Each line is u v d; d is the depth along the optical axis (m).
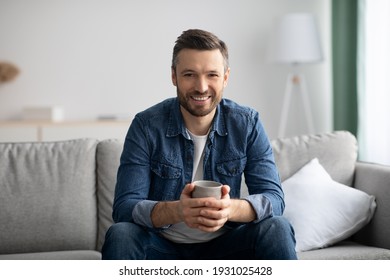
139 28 5.46
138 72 5.49
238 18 5.58
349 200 2.53
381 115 4.60
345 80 5.01
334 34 5.15
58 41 5.36
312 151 2.78
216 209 1.83
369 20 4.70
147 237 1.94
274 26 5.04
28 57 5.32
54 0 5.32
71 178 2.59
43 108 5.05
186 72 1.97
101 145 2.69
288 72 5.69
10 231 2.48
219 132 2.17
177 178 2.14
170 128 2.15
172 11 5.50
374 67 4.66
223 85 2.04
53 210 2.53
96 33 5.40
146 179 2.10
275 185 2.13
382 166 2.67
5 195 2.51
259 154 2.18
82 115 5.43
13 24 5.28
